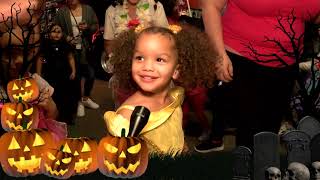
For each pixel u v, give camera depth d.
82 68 7.13
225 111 3.34
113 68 2.57
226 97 3.26
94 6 8.80
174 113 2.45
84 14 7.10
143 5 5.21
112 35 5.30
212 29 3.13
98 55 7.50
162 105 2.44
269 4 3.04
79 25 7.03
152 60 2.36
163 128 2.39
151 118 2.37
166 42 2.37
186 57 2.47
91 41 7.18
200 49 2.51
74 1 7.05
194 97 5.29
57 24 6.94
